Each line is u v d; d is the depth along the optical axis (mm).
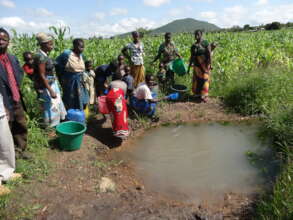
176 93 7434
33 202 3352
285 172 3717
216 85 8336
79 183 3838
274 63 9836
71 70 5199
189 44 12617
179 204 3494
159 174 4223
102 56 8562
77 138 4586
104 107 5238
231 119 6449
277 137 5246
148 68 9031
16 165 3969
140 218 3184
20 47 6723
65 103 5504
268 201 3391
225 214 3289
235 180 4055
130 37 12789
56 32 7238
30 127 4797
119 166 4422
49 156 4430
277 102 6270
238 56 10391
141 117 6355
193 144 5250
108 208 3334
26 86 5367
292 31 21766
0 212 3109
